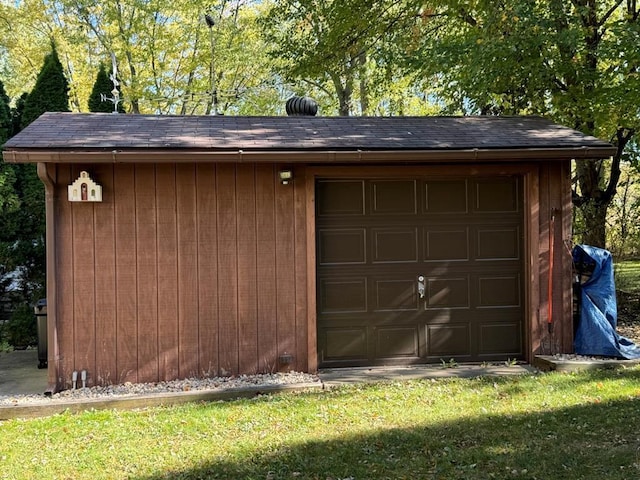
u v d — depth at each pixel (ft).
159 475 12.86
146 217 20.71
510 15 30.99
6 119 29.99
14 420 17.34
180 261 20.92
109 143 19.43
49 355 19.76
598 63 35.86
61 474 13.08
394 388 19.26
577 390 18.42
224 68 75.77
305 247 21.61
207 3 70.69
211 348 21.11
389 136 22.33
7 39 68.95
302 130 23.11
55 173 20.11
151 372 20.72
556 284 22.72
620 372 20.58
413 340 22.71
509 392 18.48
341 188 22.35
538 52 31.99
